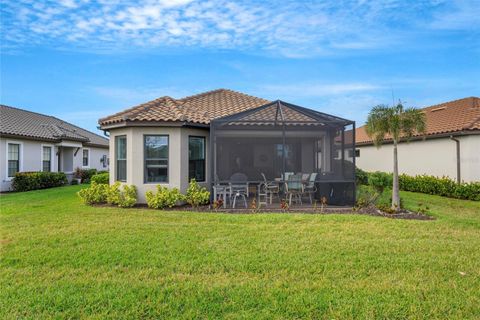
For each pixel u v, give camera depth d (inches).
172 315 171.3
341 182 503.5
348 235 316.2
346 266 234.8
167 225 357.4
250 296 190.1
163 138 524.7
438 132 671.8
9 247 278.4
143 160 518.0
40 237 307.3
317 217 397.1
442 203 553.6
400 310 174.6
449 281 209.9
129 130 521.0
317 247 277.0
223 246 280.1
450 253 263.6
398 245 282.8
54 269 232.1
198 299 187.0
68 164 1059.9
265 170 685.9
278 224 362.0
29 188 803.4
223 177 642.2
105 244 285.7
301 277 217.3
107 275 221.5
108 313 173.2
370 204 505.0
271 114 516.7
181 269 230.8
